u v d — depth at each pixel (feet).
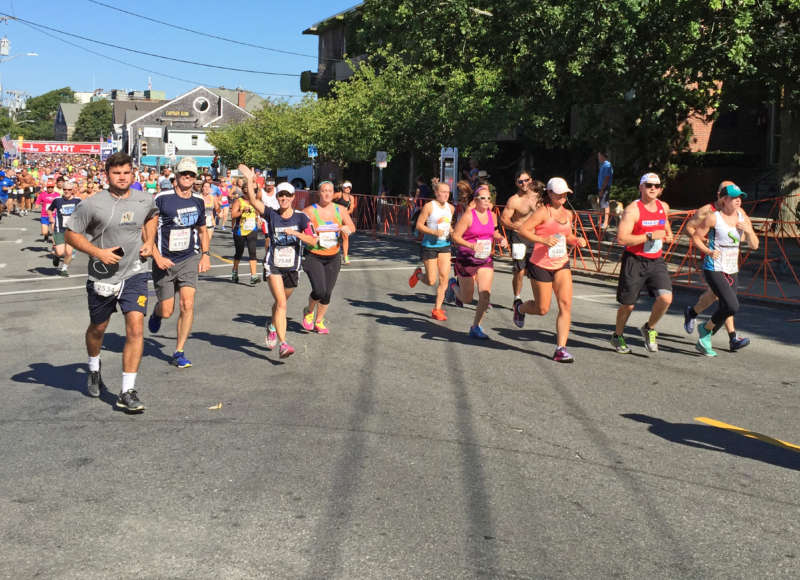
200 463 16.89
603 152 70.74
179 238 25.64
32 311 37.24
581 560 12.62
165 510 14.42
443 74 85.15
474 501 14.96
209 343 29.78
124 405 20.74
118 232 20.44
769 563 12.63
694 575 12.19
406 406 21.48
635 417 20.77
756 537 13.58
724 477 16.48
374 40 78.28
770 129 85.56
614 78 58.23
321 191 30.71
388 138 91.71
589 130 69.46
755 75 53.21
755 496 15.46
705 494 15.52
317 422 19.95
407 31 68.85
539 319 35.60
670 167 74.18
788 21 51.16
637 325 34.55
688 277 49.24
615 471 16.71
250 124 162.91
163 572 12.09
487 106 78.69
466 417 20.49
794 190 61.41
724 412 21.47
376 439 18.61
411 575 12.04
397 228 86.07
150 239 20.98
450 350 28.81
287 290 27.66
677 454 17.88
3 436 18.72
